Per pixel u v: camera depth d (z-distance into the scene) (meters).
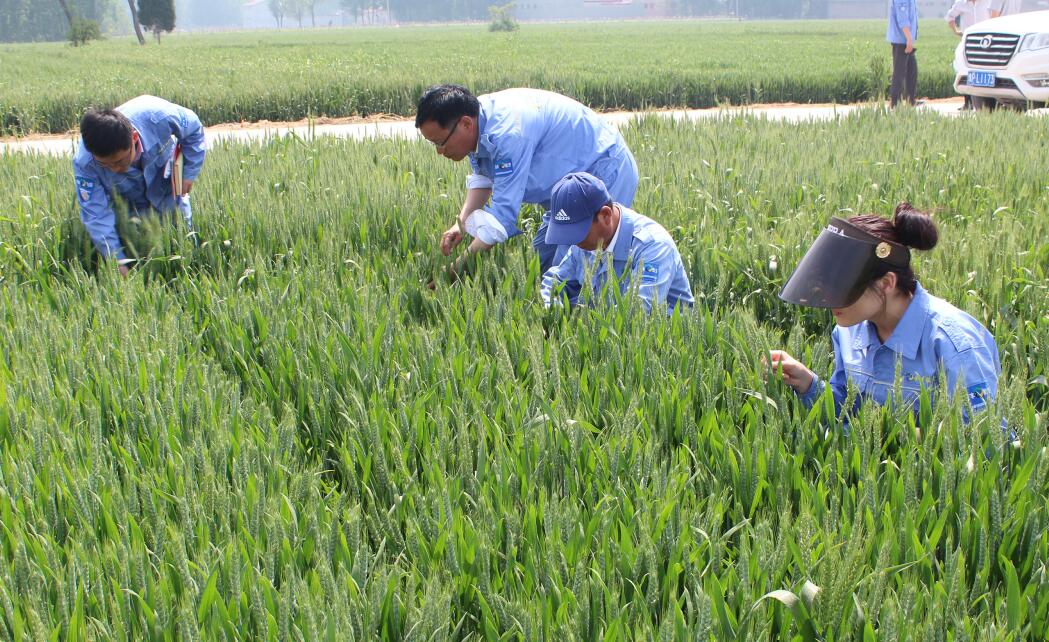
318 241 6.57
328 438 3.82
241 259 6.02
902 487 2.96
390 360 4.20
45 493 3.07
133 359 4.08
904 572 2.67
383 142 10.80
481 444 3.23
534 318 4.76
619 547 2.68
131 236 6.28
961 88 16.73
